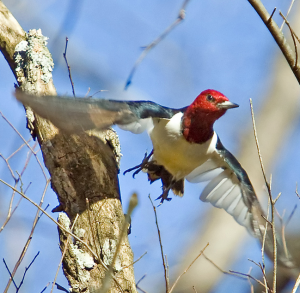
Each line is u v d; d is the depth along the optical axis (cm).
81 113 859
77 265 955
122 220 1011
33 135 1072
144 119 1088
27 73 1109
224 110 1168
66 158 1020
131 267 982
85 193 1008
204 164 1279
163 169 1261
